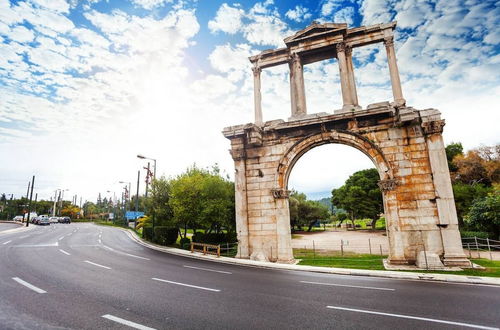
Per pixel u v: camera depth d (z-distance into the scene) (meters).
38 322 6.51
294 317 6.94
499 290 10.02
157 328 6.17
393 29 18.94
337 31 19.39
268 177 19.84
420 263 14.78
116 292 9.23
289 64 21.48
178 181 27.39
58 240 27.91
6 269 13.01
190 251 22.55
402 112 16.89
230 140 21.16
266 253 18.91
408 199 16.34
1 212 90.56
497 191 24.42
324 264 17.12
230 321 6.61
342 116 17.92
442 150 16.17
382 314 7.23
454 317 7.05
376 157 17.36
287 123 19.31
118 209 91.94
